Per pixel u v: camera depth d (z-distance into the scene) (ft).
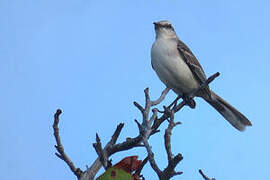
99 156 20.53
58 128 21.91
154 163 18.72
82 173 21.03
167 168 18.20
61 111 21.79
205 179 18.57
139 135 21.80
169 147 18.76
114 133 22.41
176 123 19.44
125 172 16.76
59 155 21.81
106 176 16.63
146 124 21.98
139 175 17.63
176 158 17.70
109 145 22.18
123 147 21.90
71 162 21.61
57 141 21.71
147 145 19.48
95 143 20.57
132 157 17.01
